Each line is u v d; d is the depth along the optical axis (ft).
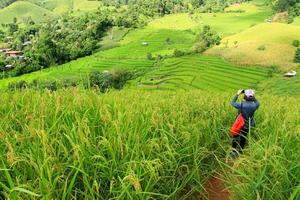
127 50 609.83
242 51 490.08
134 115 19.75
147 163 14.56
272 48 494.18
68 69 494.18
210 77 406.41
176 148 18.71
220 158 23.22
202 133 23.93
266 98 68.44
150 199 15.11
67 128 16.28
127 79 387.34
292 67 434.30
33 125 16.37
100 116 18.47
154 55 540.52
